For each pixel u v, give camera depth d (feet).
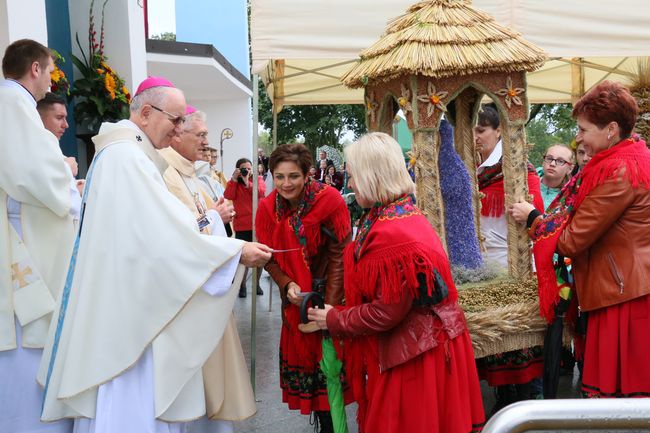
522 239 9.35
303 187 8.73
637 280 7.24
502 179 10.56
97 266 6.49
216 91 41.91
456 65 8.30
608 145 7.59
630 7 11.38
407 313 6.35
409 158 8.72
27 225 8.74
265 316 19.06
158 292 6.53
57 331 6.79
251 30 10.90
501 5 11.18
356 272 6.64
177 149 9.21
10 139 8.39
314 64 18.31
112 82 18.84
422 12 9.04
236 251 6.82
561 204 8.27
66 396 6.36
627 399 2.94
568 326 8.85
